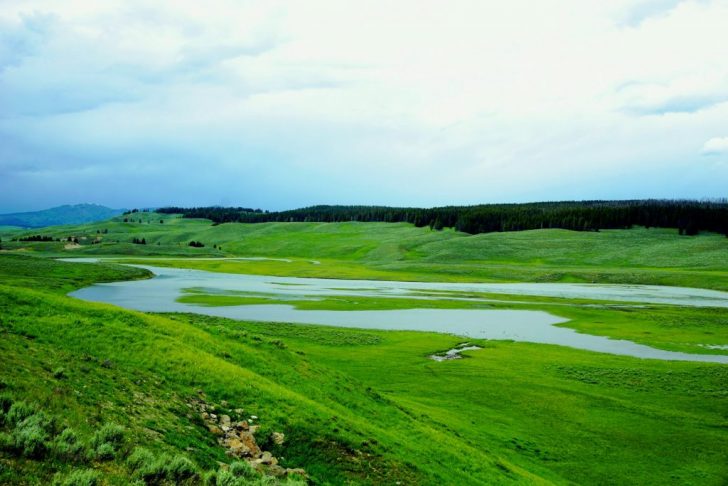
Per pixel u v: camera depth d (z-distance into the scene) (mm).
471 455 25906
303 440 21062
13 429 12359
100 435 13961
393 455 22125
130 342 25672
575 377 45000
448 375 45000
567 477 26812
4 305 26156
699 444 31266
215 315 74750
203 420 20109
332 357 49969
